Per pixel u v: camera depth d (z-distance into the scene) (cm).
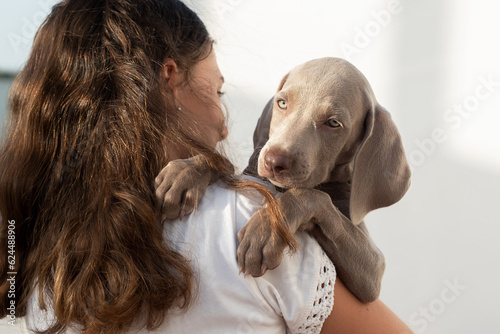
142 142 144
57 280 134
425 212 412
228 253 134
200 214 139
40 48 157
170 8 165
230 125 242
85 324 133
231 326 131
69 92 148
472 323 404
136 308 129
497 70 404
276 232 134
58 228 143
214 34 237
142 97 145
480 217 406
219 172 149
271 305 134
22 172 152
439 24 405
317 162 183
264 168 172
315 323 137
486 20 401
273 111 194
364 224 194
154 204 141
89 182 140
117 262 131
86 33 151
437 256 410
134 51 149
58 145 149
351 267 160
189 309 132
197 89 164
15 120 157
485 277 404
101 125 143
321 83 185
